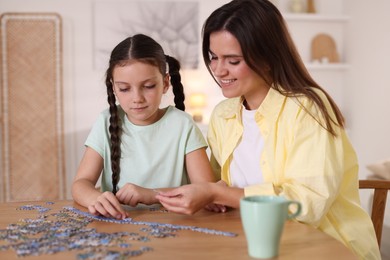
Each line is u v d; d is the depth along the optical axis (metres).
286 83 1.38
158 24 4.77
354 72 4.87
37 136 4.70
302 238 1.06
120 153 1.57
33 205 1.40
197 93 4.77
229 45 1.31
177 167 1.60
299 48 5.01
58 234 1.09
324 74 5.08
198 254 0.96
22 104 4.67
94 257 0.94
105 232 1.11
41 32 4.64
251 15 1.30
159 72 1.46
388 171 3.14
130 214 1.30
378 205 1.67
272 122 1.39
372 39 4.55
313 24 5.02
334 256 0.95
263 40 1.31
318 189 1.25
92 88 4.75
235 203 1.25
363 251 1.36
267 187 1.25
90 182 1.50
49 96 4.68
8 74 4.64
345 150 1.40
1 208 1.37
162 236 1.07
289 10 4.96
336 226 1.37
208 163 1.60
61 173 4.74
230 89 1.38
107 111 1.64
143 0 4.74
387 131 4.37
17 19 4.62
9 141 4.68
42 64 4.66
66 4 4.67
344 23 5.05
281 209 0.91
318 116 1.31
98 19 4.71
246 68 1.34
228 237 1.07
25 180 4.71
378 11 4.45
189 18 4.79
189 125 1.62
